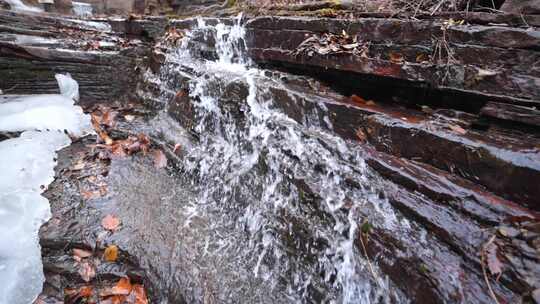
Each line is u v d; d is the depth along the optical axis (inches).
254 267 109.7
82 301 102.0
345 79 138.9
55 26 253.4
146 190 142.2
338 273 93.4
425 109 116.0
